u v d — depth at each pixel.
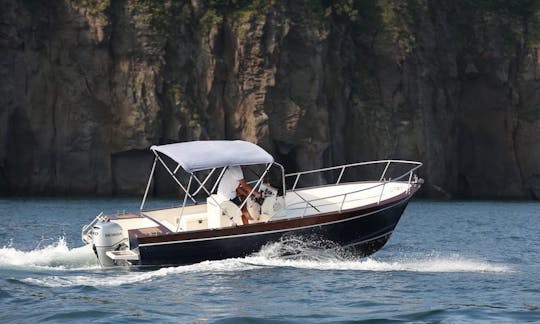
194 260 74.56
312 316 57.19
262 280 69.12
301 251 76.50
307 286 67.19
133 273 72.25
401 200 78.50
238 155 76.31
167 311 57.94
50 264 77.38
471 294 66.06
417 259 89.75
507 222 159.00
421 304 61.66
